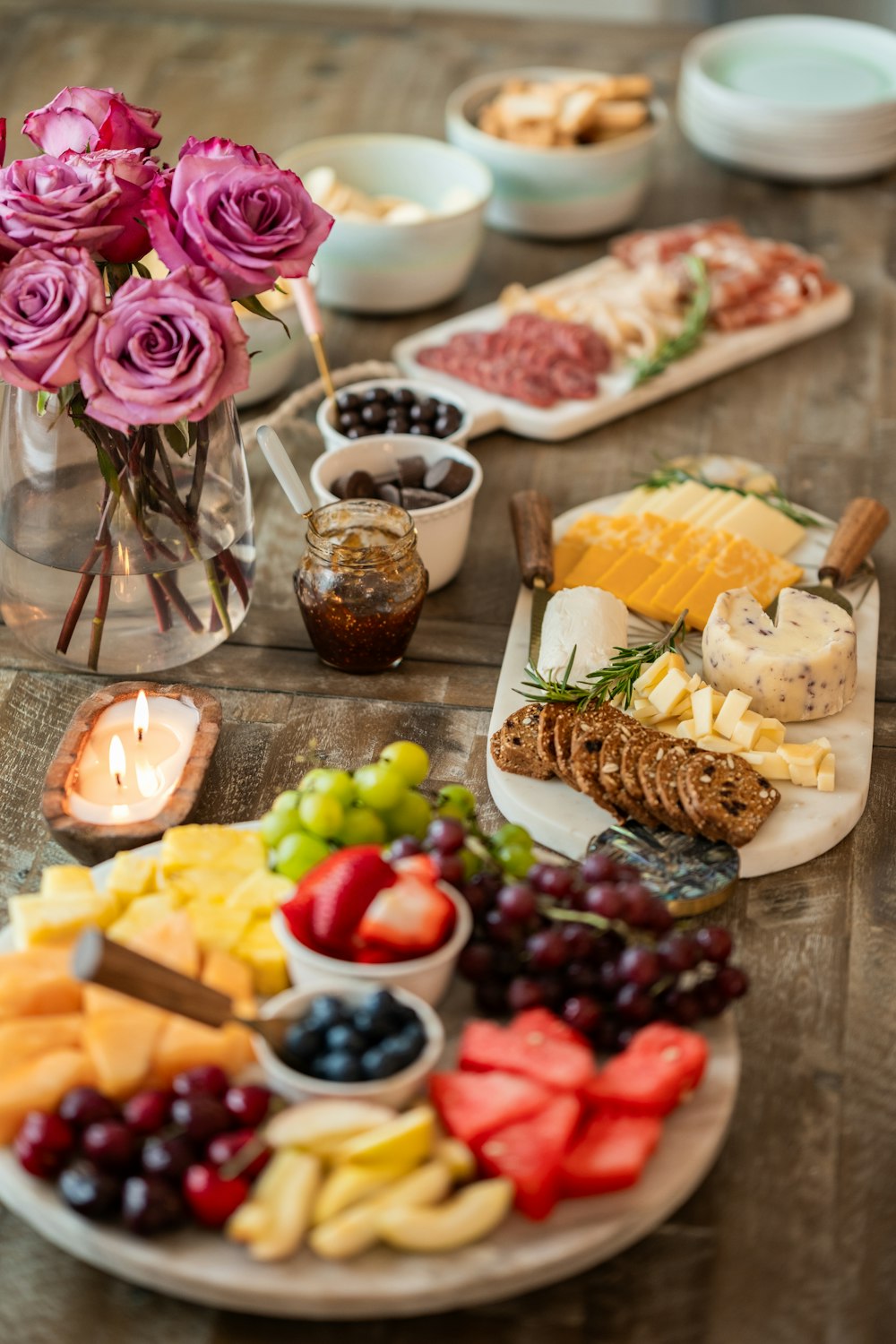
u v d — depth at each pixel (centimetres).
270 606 161
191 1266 87
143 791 124
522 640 151
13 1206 94
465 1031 99
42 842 127
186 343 111
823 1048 110
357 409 170
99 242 116
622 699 138
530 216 234
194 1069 94
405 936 98
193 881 111
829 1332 91
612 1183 90
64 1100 92
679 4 393
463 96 242
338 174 226
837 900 123
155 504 130
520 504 164
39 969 100
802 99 254
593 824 126
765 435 194
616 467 186
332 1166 90
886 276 231
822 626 142
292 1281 86
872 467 188
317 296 217
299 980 103
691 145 269
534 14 310
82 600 135
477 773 136
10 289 111
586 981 101
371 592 141
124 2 306
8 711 142
